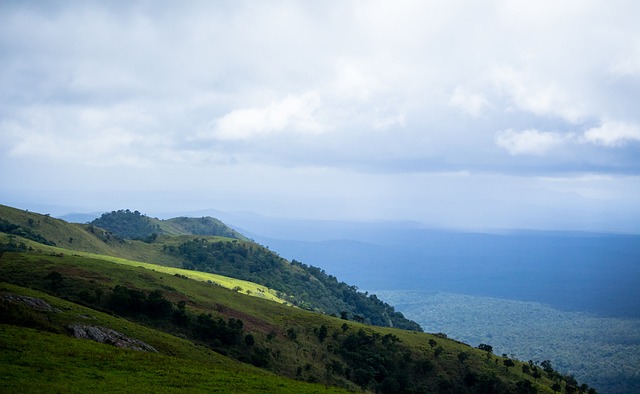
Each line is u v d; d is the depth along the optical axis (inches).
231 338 5113.2
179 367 2519.7
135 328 3567.9
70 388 1878.7
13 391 1749.5
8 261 5797.2
